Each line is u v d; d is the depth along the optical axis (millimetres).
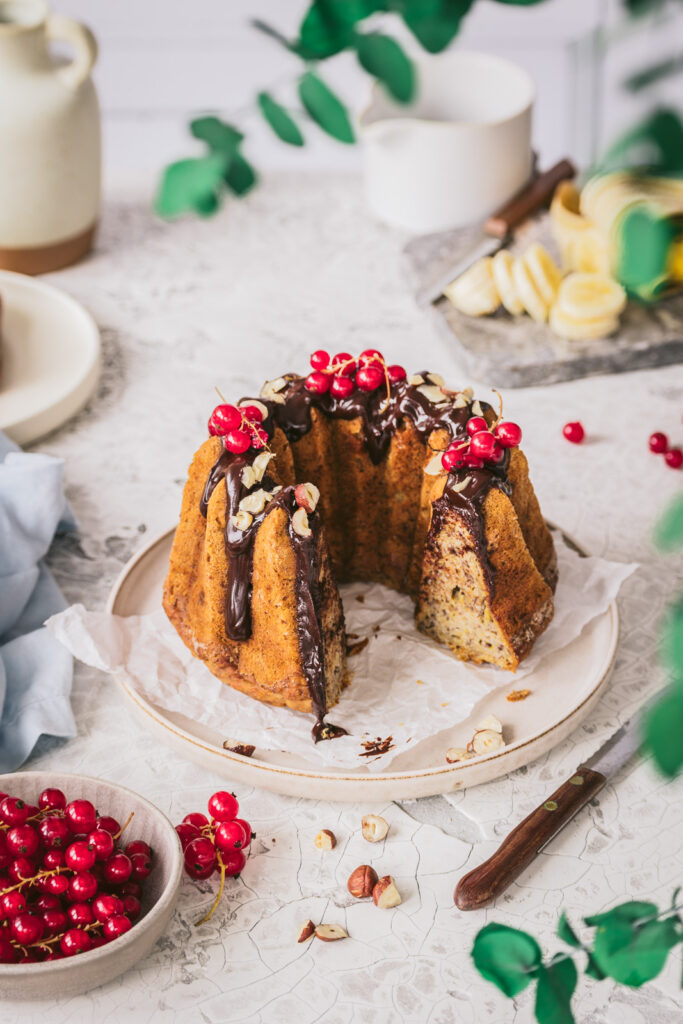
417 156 1329
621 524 1151
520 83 1330
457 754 1008
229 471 1025
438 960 945
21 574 1074
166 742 1018
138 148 1738
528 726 1022
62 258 1341
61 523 1134
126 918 928
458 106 1357
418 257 1327
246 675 1033
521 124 1315
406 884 970
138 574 1096
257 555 1014
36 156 1281
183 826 973
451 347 1265
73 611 1052
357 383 1072
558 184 1320
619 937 590
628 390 1249
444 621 1061
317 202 1435
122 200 1432
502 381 1242
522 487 1061
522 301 1265
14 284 1298
